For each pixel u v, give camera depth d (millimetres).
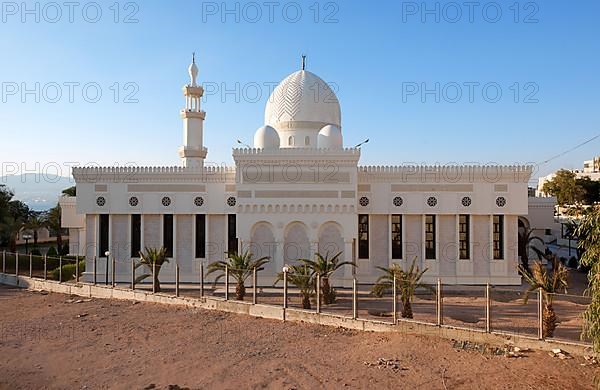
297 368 17406
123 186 35906
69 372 17531
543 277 19703
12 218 56844
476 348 18859
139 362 18406
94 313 26375
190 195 35844
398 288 22625
